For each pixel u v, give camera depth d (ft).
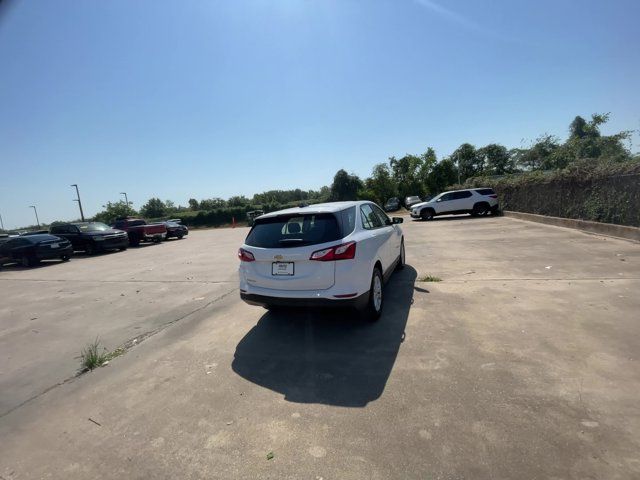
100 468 8.55
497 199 71.15
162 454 8.84
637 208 31.09
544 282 20.12
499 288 19.57
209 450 8.83
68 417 10.77
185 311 20.47
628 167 32.30
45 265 49.44
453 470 7.53
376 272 16.63
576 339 12.89
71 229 59.88
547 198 49.80
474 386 10.47
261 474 7.89
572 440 8.09
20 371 14.34
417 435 8.67
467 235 42.73
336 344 14.17
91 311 22.22
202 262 39.65
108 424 10.26
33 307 24.57
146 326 18.48
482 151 208.44
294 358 13.33
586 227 38.04
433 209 70.85
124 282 30.91
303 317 17.52
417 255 31.50
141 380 12.66
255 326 16.90
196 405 10.82
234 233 86.02
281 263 14.57
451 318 15.76
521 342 12.97
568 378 10.50
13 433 10.21
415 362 12.19
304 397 10.75
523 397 9.77
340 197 171.63
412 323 15.57
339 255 13.96
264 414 10.08
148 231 70.59
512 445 8.07
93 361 14.11
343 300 13.94
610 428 8.38
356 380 11.41
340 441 8.72
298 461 8.18
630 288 18.07
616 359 11.37
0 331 19.70
